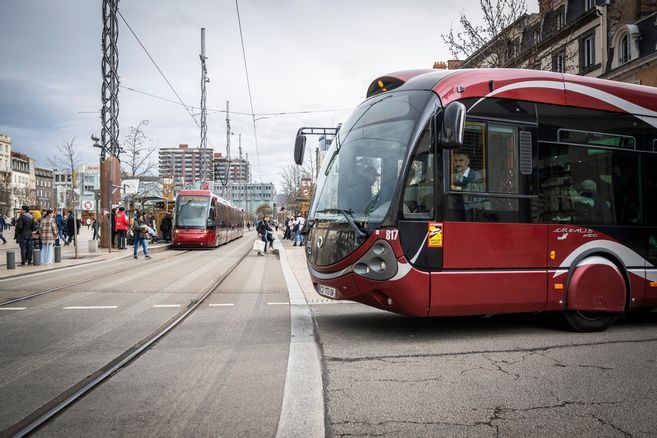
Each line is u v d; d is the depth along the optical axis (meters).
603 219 6.84
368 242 5.98
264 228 24.72
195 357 5.47
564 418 3.76
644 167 7.23
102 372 4.89
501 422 3.67
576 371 4.95
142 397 4.20
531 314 8.06
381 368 5.03
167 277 13.67
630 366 5.12
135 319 7.68
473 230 6.11
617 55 26.75
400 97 6.46
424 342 6.16
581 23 28.75
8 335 6.57
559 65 27.11
